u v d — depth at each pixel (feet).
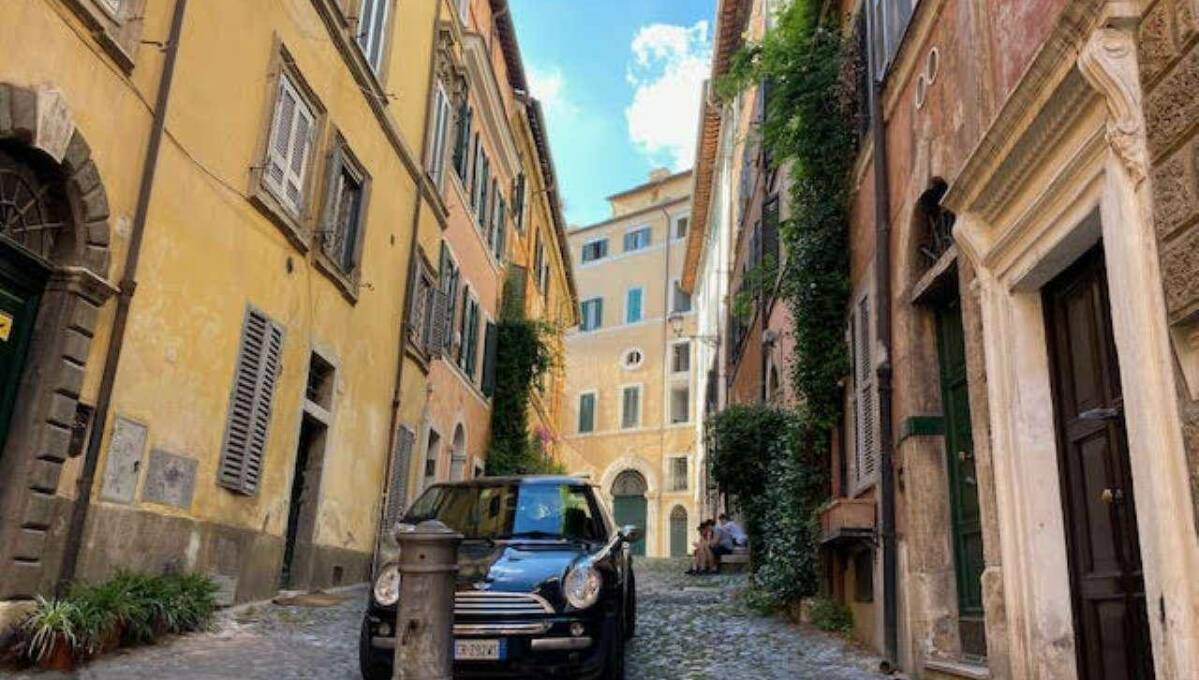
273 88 35.14
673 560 92.84
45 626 21.54
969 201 20.70
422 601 16.75
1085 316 17.75
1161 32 13.38
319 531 41.86
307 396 41.70
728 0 78.02
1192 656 12.28
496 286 82.89
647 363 156.66
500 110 76.07
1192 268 12.38
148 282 27.58
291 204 37.70
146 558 27.81
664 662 28.19
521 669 21.88
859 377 32.58
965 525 24.48
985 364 20.42
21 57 21.90
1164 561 12.82
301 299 38.93
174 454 29.25
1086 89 15.01
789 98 37.40
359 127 44.98
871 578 30.35
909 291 26.89
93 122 24.67
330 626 31.76
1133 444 13.83
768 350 56.70
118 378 26.30
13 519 22.54
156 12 27.61
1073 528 18.10
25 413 23.20
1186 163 12.61
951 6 23.54
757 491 47.26
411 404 56.29
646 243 165.07
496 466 79.61
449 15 61.05
